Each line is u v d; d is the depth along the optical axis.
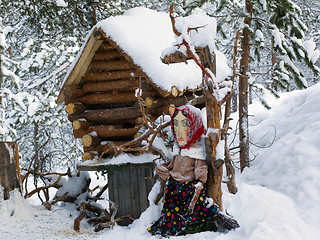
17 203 5.14
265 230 3.50
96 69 5.84
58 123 10.75
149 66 5.04
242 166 6.62
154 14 6.46
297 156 5.67
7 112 11.51
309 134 6.16
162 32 5.95
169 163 4.58
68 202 5.94
